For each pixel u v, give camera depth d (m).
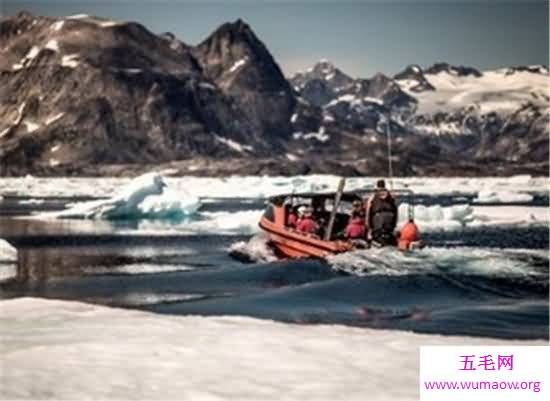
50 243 40.91
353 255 22.78
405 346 11.09
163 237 43.41
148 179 62.03
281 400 8.29
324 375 9.35
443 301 18.81
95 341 11.10
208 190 125.38
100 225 53.84
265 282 22.89
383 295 19.47
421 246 23.25
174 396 8.32
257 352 10.49
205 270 27.12
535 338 14.98
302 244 26.14
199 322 12.93
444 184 185.50
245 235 44.03
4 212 74.19
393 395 8.58
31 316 13.40
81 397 8.19
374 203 23.41
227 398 8.30
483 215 55.94
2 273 28.39
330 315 17.56
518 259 22.95
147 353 10.28
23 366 9.45
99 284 25.00
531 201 94.69
